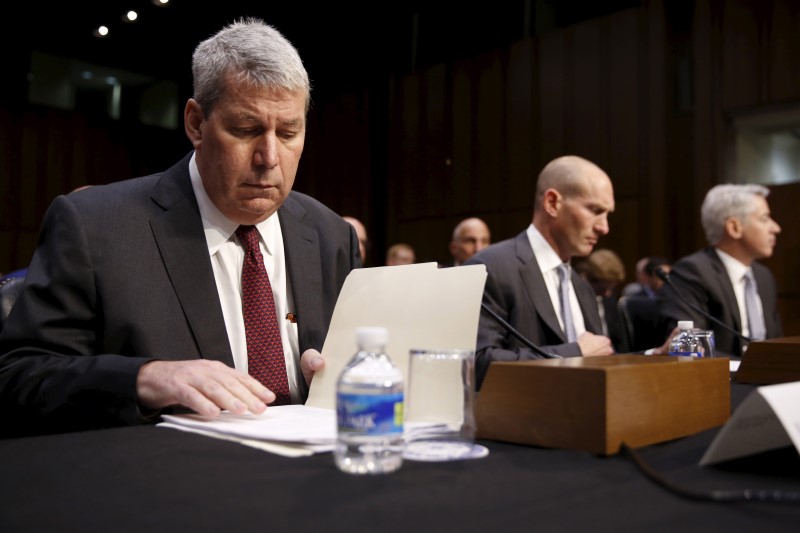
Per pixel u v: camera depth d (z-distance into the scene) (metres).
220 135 1.17
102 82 8.63
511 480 0.63
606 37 6.64
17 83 7.90
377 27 7.67
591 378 0.76
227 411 0.97
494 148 7.44
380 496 0.58
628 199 6.42
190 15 6.85
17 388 1.02
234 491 0.59
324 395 1.05
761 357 1.42
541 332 2.10
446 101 7.88
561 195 2.24
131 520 0.51
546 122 7.04
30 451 0.74
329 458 0.72
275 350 1.26
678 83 6.24
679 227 6.14
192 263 1.22
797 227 5.60
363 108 8.64
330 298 1.39
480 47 7.62
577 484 0.62
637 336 3.17
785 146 5.69
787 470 0.68
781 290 5.69
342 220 1.53
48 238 1.21
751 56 5.78
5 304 1.47
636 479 0.64
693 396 0.88
